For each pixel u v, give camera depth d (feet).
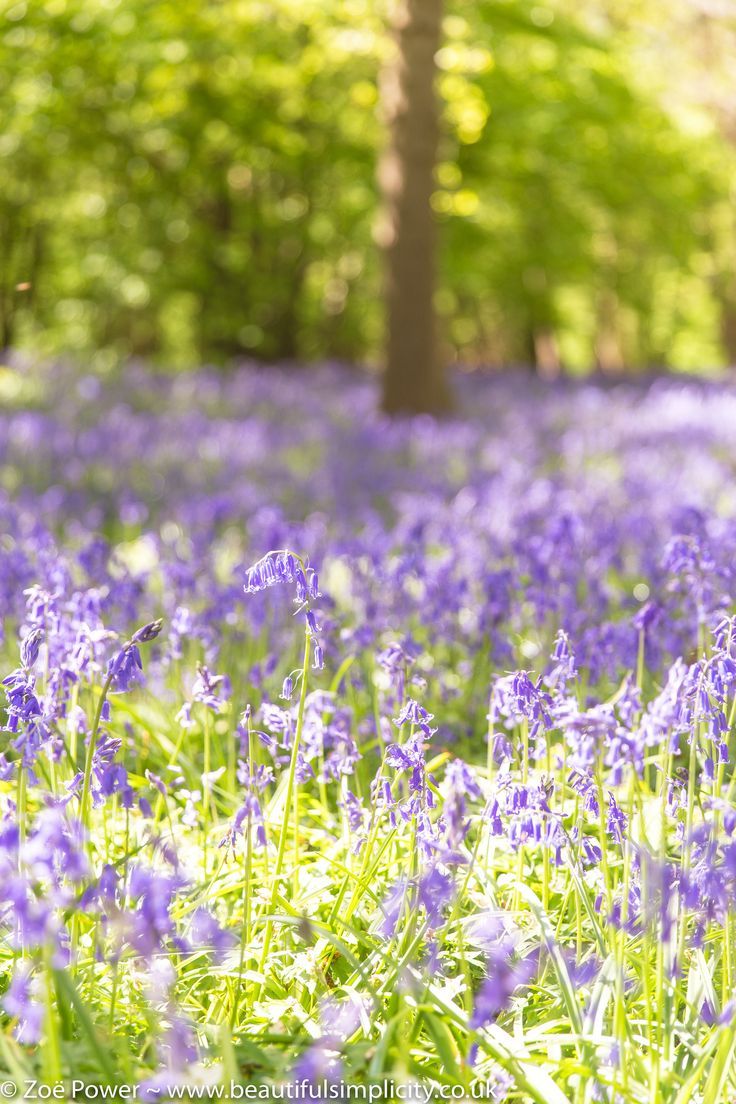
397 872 12.62
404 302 55.36
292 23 69.51
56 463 38.93
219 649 17.49
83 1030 9.17
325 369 78.64
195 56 69.31
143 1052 9.62
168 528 27.53
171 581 18.88
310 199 89.51
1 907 9.74
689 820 10.18
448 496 33.65
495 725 17.37
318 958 11.16
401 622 19.93
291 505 32.58
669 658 17.04
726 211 103.45
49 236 96.17
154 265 84.94
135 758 16.01
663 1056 9.52
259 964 10.96
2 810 11.28
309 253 94.02
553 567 19.66
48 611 12.66
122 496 32.50
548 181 86.58
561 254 93.20
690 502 30.81
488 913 10.88
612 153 85.35
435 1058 9.78
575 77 77.15
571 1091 9.54
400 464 41.68
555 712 11.71
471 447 44.24
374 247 94.48
